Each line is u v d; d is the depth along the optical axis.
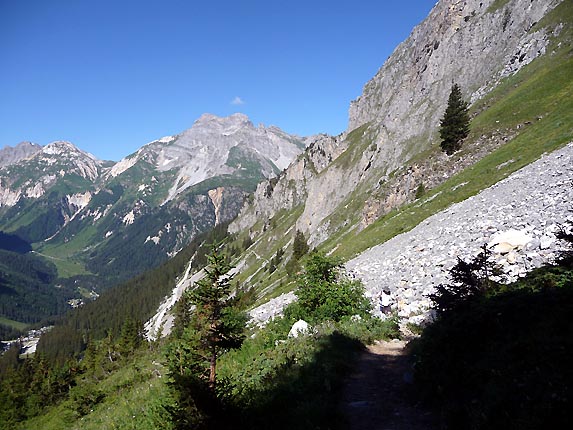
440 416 8.21
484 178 44.03
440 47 122.25
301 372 11.59
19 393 50.94
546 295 8.80
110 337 75.75
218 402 9.05
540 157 37.81
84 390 27.20
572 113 43.69
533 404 6.29
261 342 17.67
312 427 8.46
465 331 9.40
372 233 55.25
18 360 181.75
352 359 12.77
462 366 8.80
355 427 8.51
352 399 9.98
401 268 26.38
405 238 37.28
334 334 14.77
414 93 131.38
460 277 12.00
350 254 51.00
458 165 57.97
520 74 74.50
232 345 11.44
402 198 66.50
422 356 10.08
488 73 92.50
